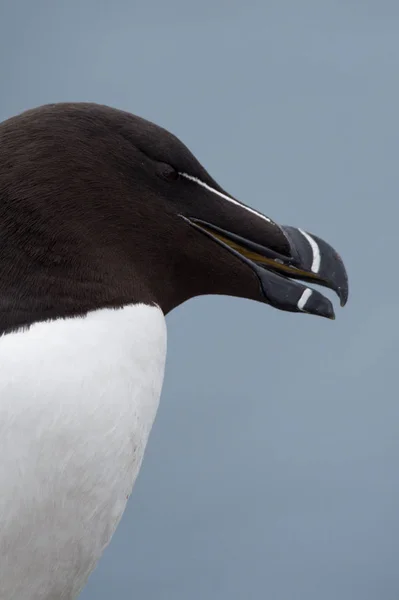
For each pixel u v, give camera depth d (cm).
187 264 586
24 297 538
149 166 571
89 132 562
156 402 557
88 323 539
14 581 534
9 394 512
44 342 526
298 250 602
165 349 564
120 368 536
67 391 519
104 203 560
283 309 598
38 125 557
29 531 524
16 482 515
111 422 528
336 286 605
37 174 549
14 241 543
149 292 572
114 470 534
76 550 540
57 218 548
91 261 552
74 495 526
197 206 584
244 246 594
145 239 571
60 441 517
